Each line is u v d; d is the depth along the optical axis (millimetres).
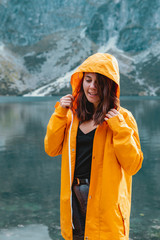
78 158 1933
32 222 5492
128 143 1761
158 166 10430
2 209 6289
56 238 4723
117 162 1859
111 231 1771
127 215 1891
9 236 4805
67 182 1954
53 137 2004
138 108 53469
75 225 1938
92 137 1896
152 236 4875
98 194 1823
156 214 5969
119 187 1841
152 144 15359
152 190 7727
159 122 27469
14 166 10789
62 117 1991
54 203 6676
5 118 35094
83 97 1982
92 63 1801
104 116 1826
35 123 28469
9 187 8055
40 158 12164
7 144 16250
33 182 8516
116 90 1903
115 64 1834
